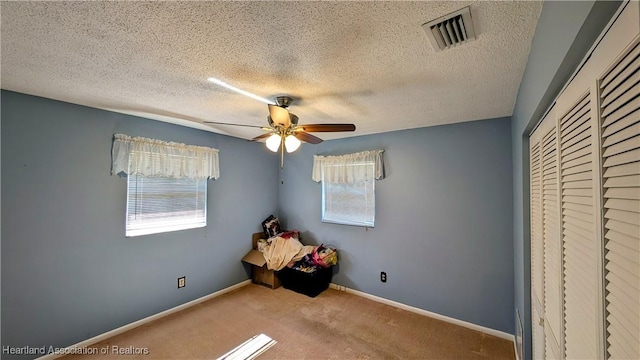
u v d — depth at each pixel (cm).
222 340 247
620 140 63
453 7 105
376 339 250
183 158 309
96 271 246
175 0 101
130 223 271
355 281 356
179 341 245
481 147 271
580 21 70
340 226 372
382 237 333
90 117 242
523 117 171
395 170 325
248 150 396
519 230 209
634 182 58
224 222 363
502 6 104
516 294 233
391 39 127
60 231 226
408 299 312
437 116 260
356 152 357
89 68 161
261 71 164
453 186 286
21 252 208
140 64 156
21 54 144
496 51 138
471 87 186
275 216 438
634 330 58
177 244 310
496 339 252
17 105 204
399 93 199
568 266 104
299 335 255
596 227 75
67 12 108
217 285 352
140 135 276
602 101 72
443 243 290
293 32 122
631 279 59
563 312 111
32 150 212
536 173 164
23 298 208
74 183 233
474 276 272
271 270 373
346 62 151
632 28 56
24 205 209
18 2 101
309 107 235
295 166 425
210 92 200
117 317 259
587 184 85
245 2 102
